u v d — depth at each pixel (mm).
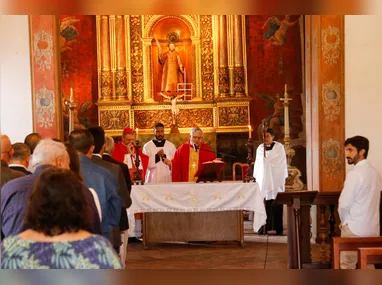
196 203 9211
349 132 9523
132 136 10141
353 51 9484
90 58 15008
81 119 14844
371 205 5918
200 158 10938
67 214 2574
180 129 15070
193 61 15336
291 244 7238
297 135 14578
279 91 14789
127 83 15086
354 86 9500
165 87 15297
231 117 14859
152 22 15305
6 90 9602
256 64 14914
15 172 4773
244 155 14812
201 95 15250
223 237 9805
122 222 6059
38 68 9641
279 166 11602
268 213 11422
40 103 9648
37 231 2574
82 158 4910
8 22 9594
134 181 9539
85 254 2531
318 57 9508
